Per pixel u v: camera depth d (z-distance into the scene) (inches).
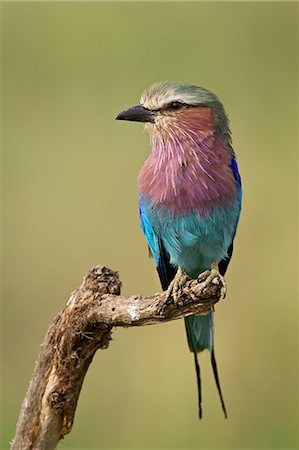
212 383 542.9
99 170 590.6
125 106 619.2
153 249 406.6
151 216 389.4
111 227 575.8
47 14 661.3
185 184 378.0
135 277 556.4
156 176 382.9
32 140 609.0
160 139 383.9
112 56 643.5
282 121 611.8
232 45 638.5
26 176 598.2
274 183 573.9
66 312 337.7
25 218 587.8
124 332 530.9
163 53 646.5
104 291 335.6
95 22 655.8
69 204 586.2
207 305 336.8
